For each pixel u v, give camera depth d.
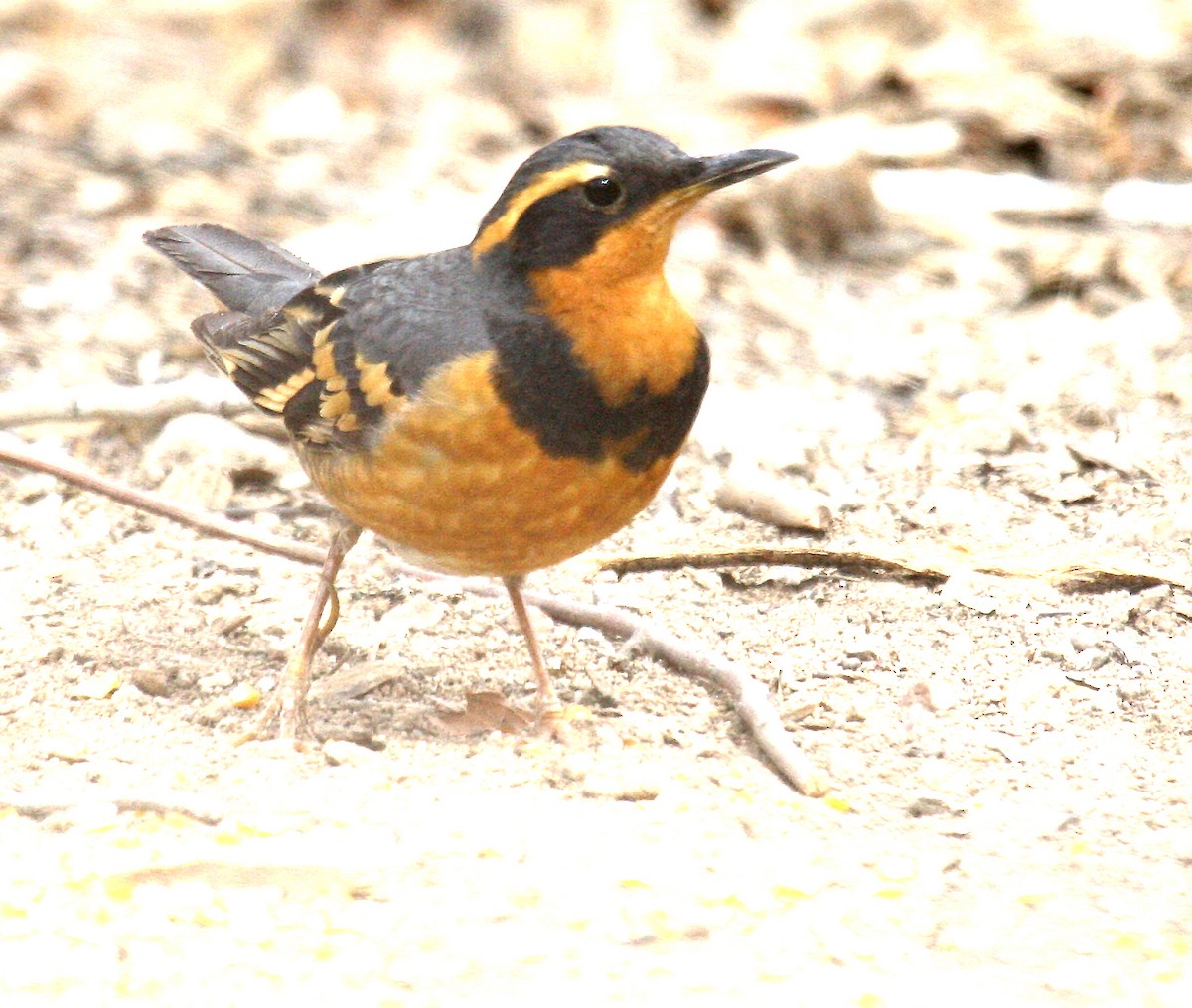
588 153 9.53
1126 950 8.73
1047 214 18.06
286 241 17.27
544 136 19.83
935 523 13.59
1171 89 19.42
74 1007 7.98
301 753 10.49
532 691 11.50
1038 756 10.76
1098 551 13.07
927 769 10.56
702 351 10.10
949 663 11.77
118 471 14.14
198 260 12.76
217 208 18.00
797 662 11.79
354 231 17.41
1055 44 20.08
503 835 9.51
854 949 8.66
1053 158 18.77
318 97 20.23
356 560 13.10
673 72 20.88
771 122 19.80
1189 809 10.18
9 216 17.66
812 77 20.11
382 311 10.22
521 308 9.73
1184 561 12.92
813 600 12.59
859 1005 8.15
